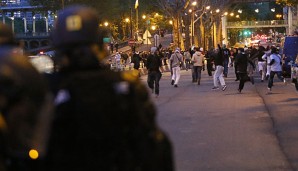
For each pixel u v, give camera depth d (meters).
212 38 106.56
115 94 3.09
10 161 3.00
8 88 2.82
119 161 3.08
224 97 23.33
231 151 10.85
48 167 3.05
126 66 55.84
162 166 3.31
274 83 31.52
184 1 76.75
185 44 79.75
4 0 161.00
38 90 2.92
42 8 92.44
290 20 110.94
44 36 152.75
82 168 3.03
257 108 18.61
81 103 3.04
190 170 9.17
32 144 2.91
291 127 13.95
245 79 25.50
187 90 28.28
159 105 20.55
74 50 3.27
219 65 27.42
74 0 83.25
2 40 3.23
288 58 34.03
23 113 2.85
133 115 3.12
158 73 24.19
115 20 102.88
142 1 96.44
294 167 9.28
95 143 3.03
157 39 57.38
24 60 2.95
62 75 3.28
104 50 3.47
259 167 9.31
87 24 3.29
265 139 12.20
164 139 3.38
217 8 97.75
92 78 3.12
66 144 3.03
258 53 37.84
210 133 13.29
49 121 2.97
